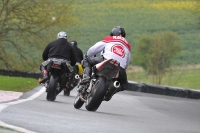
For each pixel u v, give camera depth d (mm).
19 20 168250
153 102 67188
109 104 55625
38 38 171250
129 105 57656
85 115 35562
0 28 167375
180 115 49812
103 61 38812
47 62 52531
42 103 44031
